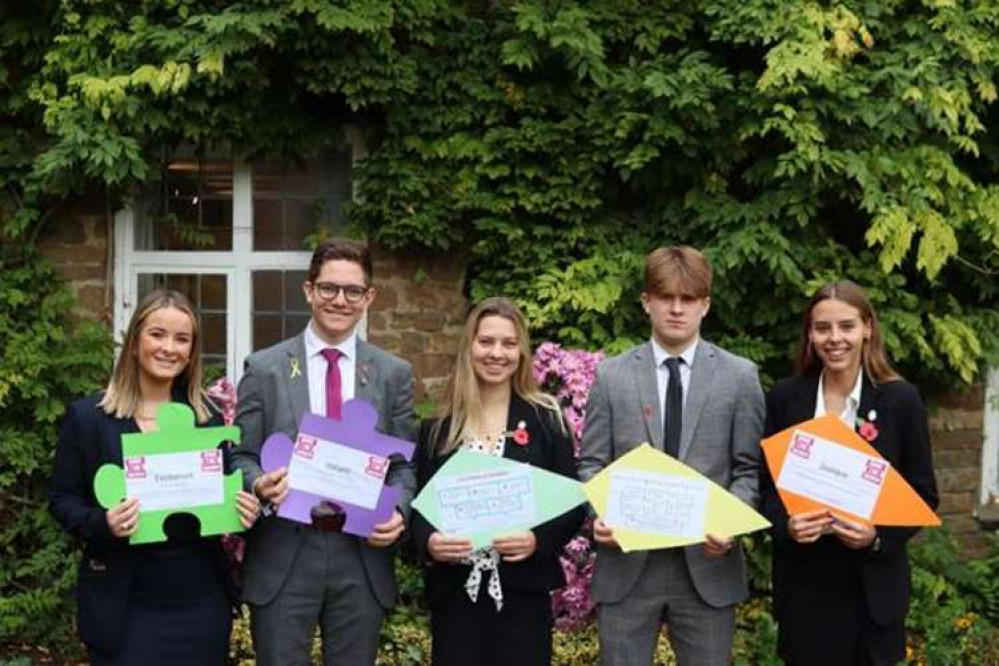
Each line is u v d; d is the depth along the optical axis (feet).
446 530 9.82
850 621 9.87
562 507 9.81
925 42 16.39
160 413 9.47
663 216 17.11
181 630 9.61
